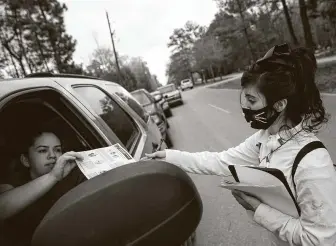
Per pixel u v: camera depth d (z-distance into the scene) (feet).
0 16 114.52
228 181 4.39
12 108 6.19
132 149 7.63
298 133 3.79
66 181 5.63
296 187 3.65
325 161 3.55
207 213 12.72
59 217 2.87
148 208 3.05
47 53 127.34
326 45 142.51
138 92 36.14
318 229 3.42
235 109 42.09
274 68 3.73
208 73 255.70
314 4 70.90
